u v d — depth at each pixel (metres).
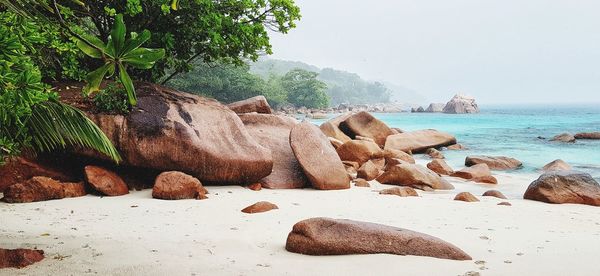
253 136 12.26
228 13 13.42
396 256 4.75
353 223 5.10
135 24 12.15
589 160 19.31
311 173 10.52
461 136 32.03
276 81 115.75
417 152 21.75
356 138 20.83
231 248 5.17
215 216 7.16
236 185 10.37
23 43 3.50
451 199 9.70
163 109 9.95
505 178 14.47
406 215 7.72
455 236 6.14
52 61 9.96
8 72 2.98
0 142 4.09
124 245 5.10
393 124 50.19
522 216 7.92
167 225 6.42
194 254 4.84
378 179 12.35
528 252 5.24
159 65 13.20
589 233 6.59
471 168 14.53
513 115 78.81
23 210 7.07
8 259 4.17
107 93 9.43
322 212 7.76
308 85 114.06
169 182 8.70
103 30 11.49
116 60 2.04
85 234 5.66
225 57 14.40
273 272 4.27
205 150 9.69
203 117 10.45
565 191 9.96
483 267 4.49
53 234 5.59
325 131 21.42
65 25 2.24
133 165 9.32
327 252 4.89
